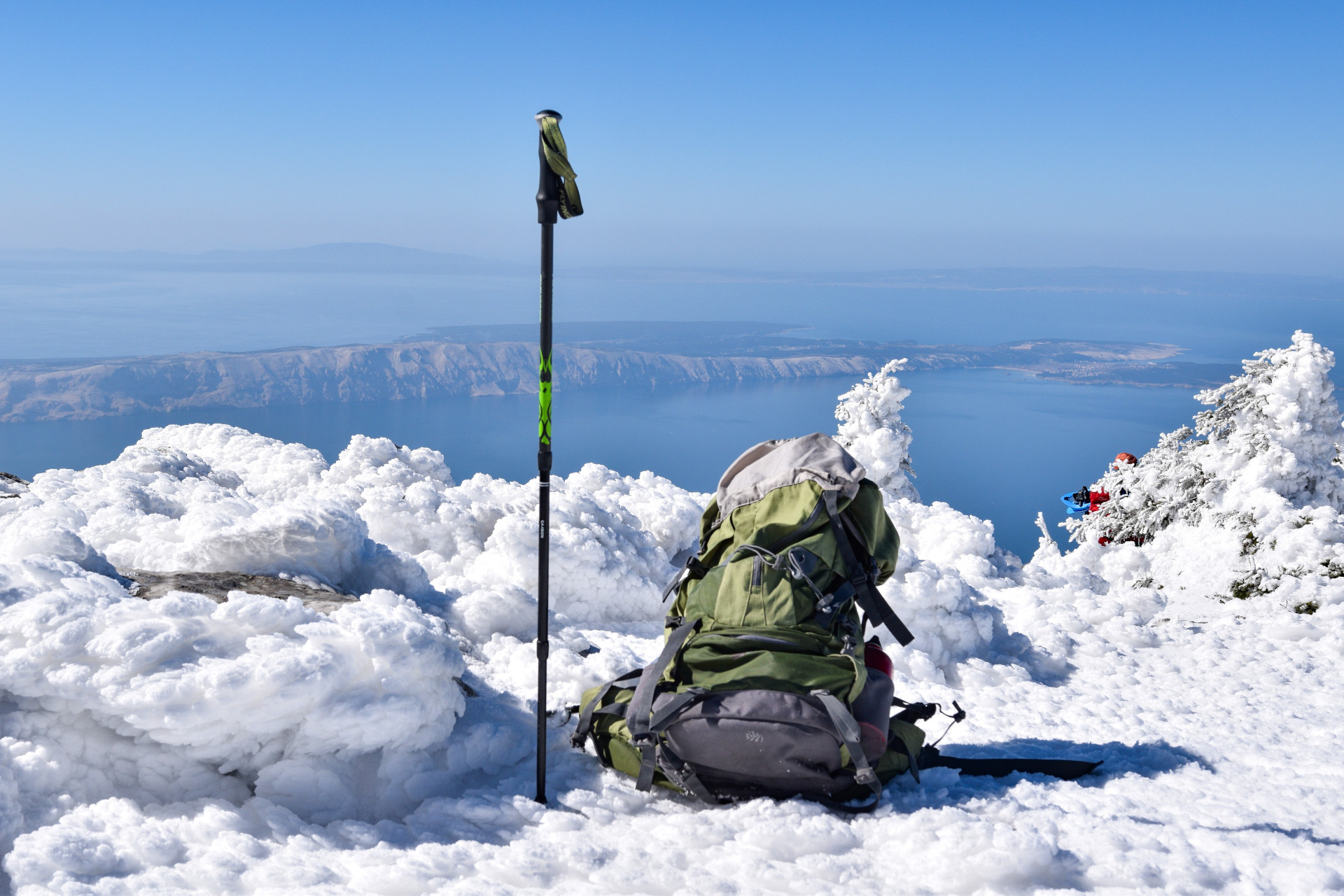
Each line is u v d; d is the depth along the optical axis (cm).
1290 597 851
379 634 286
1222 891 243
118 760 253
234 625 287
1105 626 718
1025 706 499
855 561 318
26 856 203
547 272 270
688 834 260
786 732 273
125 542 444
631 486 914
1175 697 550
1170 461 1471
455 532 635
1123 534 1530
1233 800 328
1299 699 562
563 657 411
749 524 329
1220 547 1140
